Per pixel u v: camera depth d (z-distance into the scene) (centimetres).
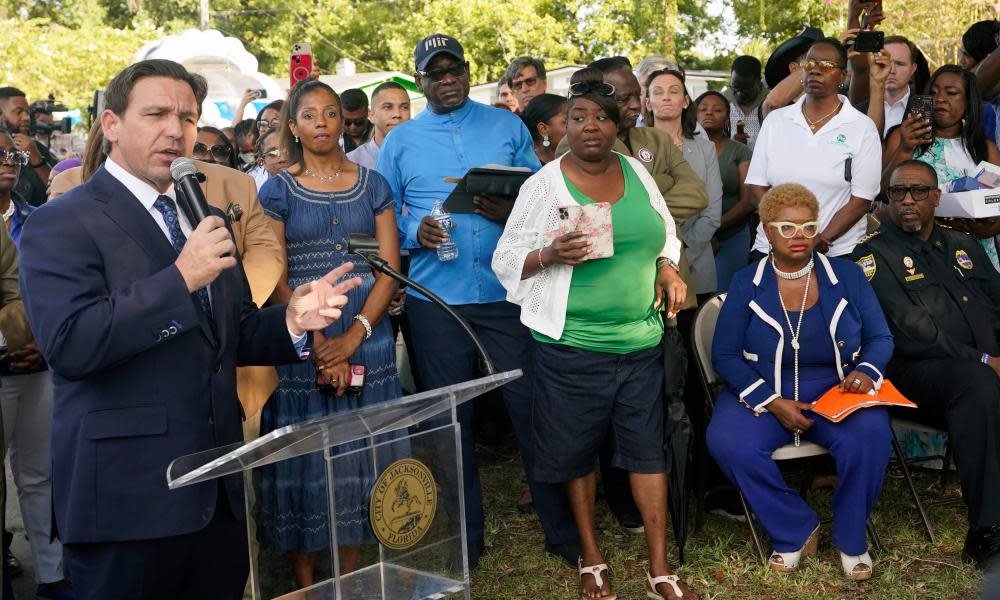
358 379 379
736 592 396
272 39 3350
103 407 241
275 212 387
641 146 452
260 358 275
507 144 451
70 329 229
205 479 236
